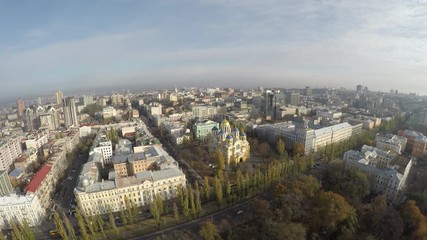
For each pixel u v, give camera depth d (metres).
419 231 179.62
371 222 194.88
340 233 191.62
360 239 178.00
